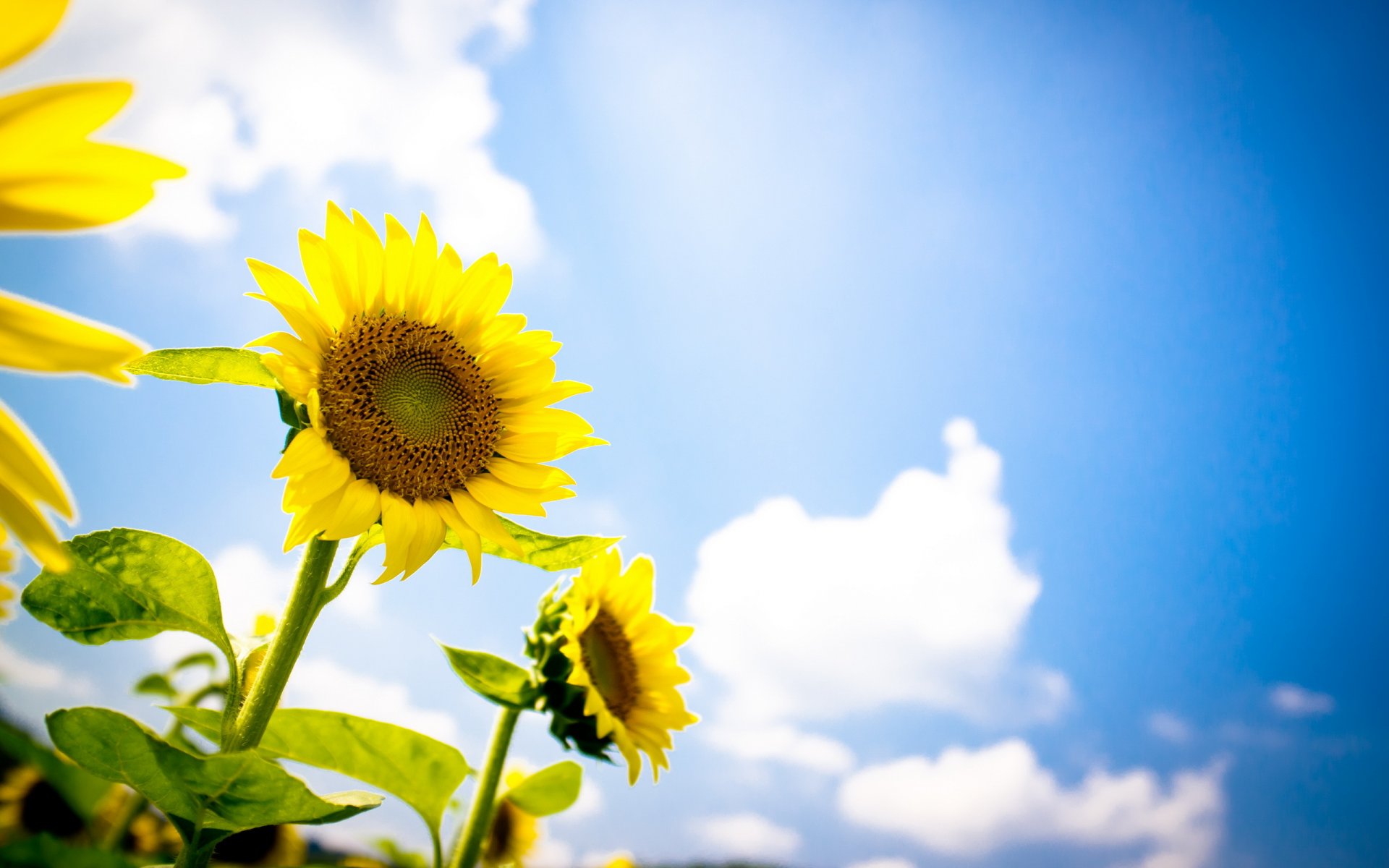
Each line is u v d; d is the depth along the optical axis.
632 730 0.77
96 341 0.30
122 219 0.30
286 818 0.45
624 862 1.04
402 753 0.64
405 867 0.96
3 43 0.28
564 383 0.64
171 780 0.44
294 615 0.50
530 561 0.61
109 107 0.30
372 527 0.53
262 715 0.48
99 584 0.49
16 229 0.28
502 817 1.05
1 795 1.00
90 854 0.54
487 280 0.62
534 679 0.71
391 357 0.57
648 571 0.85
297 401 0.51
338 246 0.56
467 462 0.58
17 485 0.30
